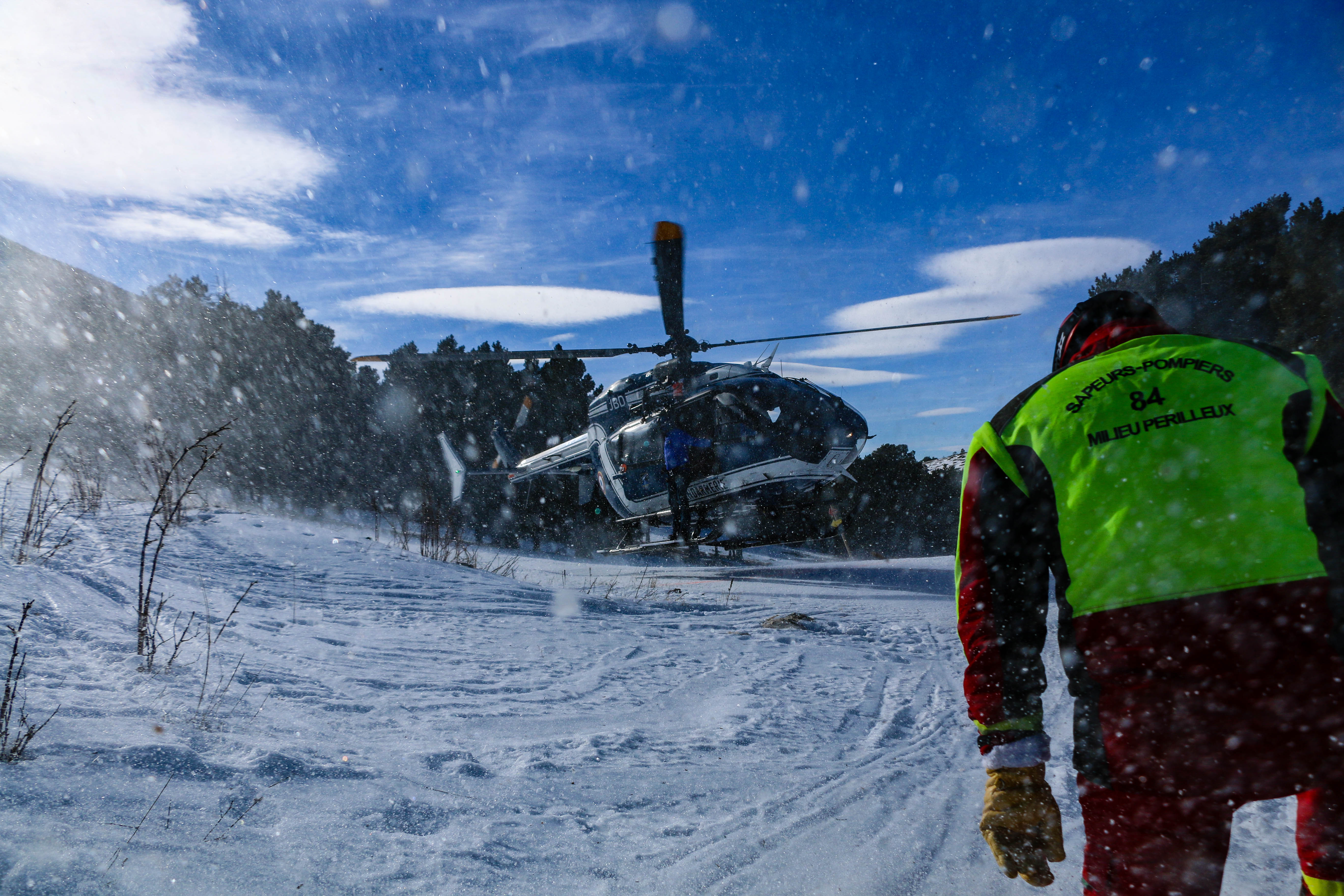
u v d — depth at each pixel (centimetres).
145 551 393
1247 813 250
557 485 2036
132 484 994
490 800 222
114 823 159
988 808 115
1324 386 102
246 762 215
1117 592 100
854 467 2628
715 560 1731
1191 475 100
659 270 1010
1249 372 105
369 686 358
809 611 880
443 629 552
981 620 115
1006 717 113
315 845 170
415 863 169
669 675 484
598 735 324
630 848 199
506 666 454
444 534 1102
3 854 134
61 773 180
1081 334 128
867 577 1367
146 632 333
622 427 1328
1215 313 1947
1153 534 99
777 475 1091
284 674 349
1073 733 119
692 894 172
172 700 267
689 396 1124
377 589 673
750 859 196
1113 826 104
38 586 410
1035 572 116
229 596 537
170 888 136
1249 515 97
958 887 183
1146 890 100
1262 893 182
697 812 236
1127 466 103
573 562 1570
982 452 116
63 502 742
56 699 244
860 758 329
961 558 120
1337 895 98
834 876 186
